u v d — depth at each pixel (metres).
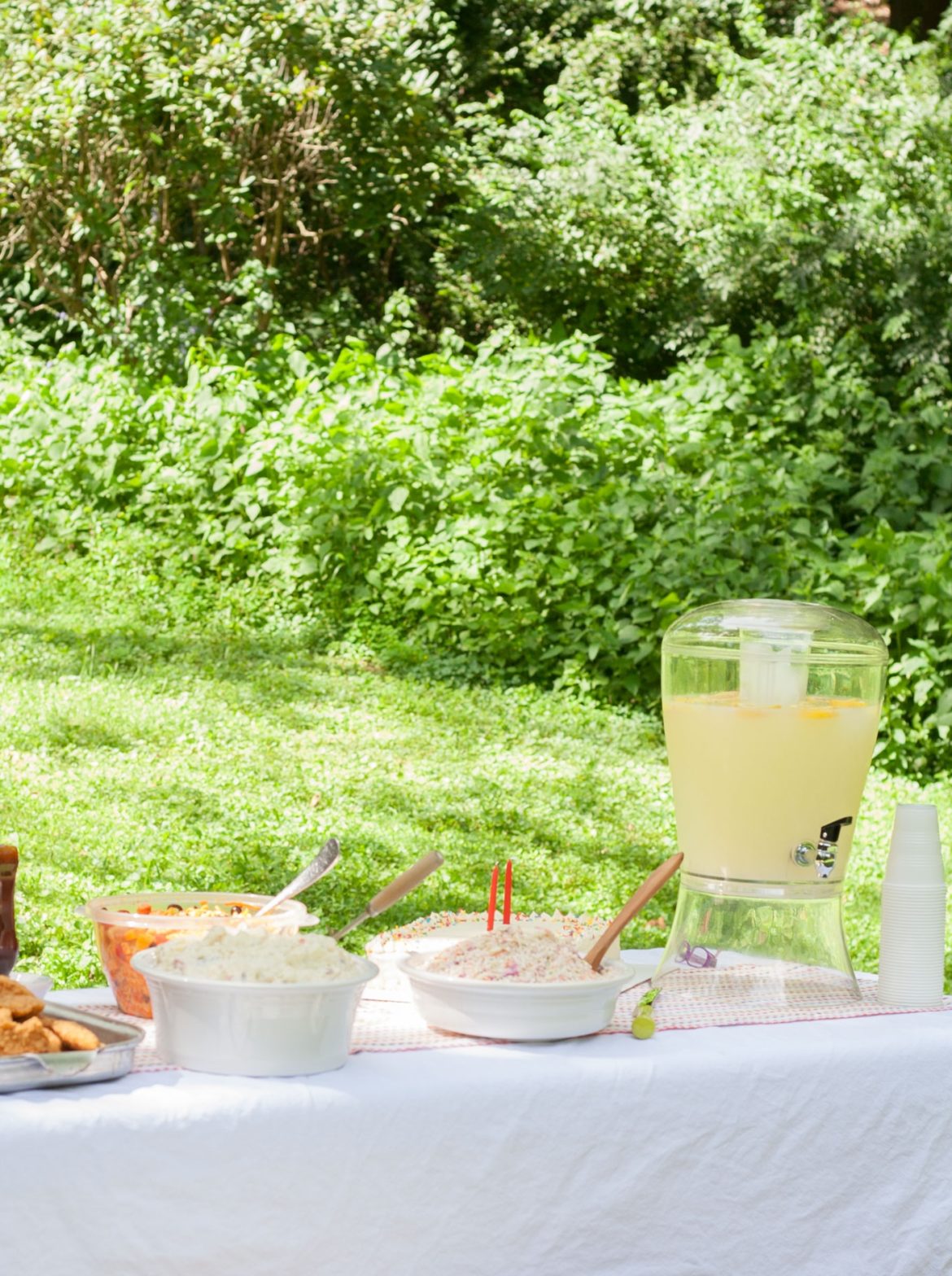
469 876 6.22
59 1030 1.83
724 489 9.77
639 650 9.09
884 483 10.33
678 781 2.44
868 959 5.69
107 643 9.02
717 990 2.40
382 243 14.71
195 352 11.34
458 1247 1.87
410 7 13.08
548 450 9.99
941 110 13.37
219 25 12.42
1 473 10.64
